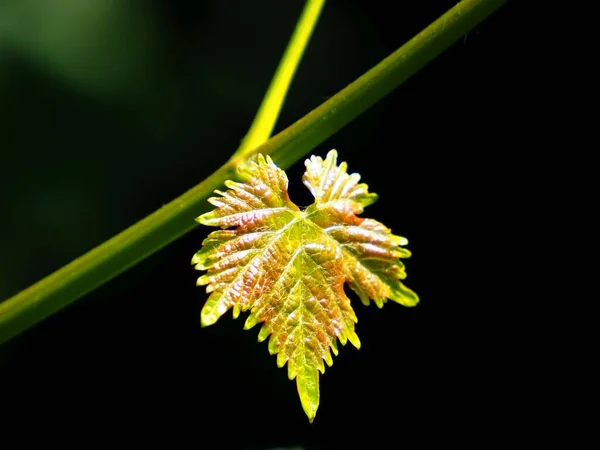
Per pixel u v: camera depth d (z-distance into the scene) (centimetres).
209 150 127
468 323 129
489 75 128
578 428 124
